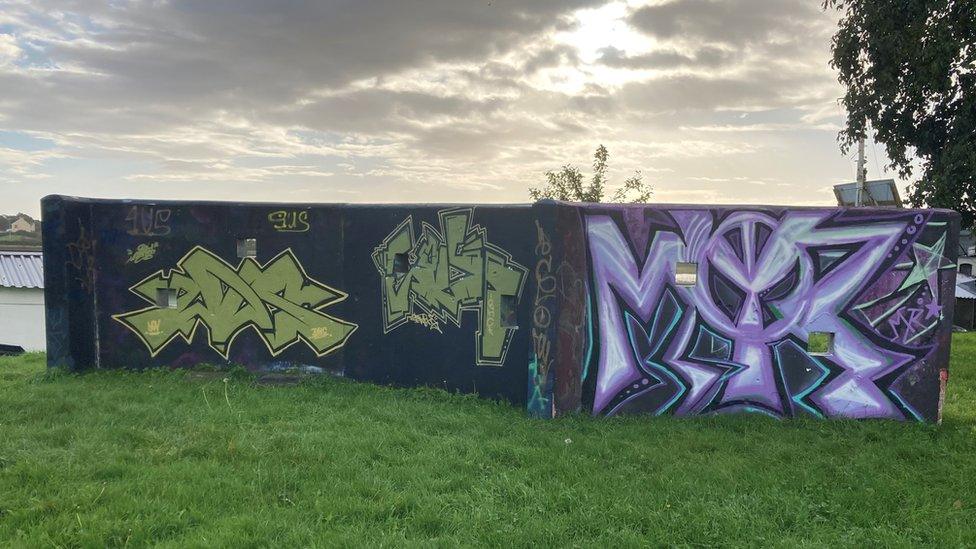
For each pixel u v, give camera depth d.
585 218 7.19
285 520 4.20
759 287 7.36
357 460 5.33
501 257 7.62
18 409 6.59
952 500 4.92
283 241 8.45
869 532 4.38
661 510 4.54
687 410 7.35
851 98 12.25
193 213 8.61
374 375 8.18
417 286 8.00
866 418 7.32
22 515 4.12
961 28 10.78
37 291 17.23
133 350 8.77
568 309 7.02
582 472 5.29
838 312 7.36
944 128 11.87
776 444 6.24
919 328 7.33
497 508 4.53
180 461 5.21
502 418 6.88
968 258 25.94
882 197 14.75
